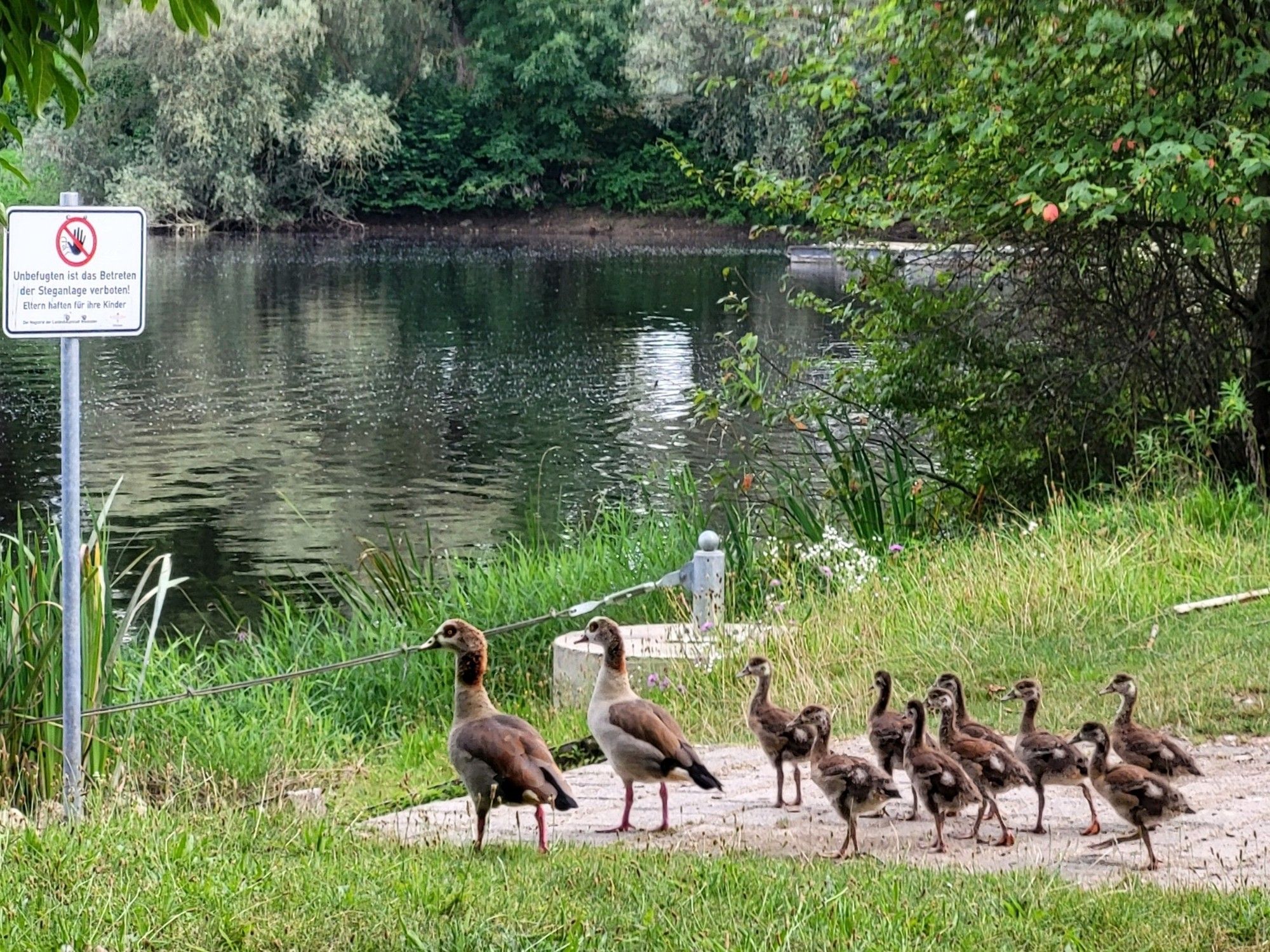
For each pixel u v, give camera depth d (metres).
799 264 69.19
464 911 6.38
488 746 7.57
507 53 86.75
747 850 7.89
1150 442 16.34
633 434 31.12
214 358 41.34
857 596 14.18
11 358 40.34
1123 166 15.58
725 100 76.19
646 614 15.32
